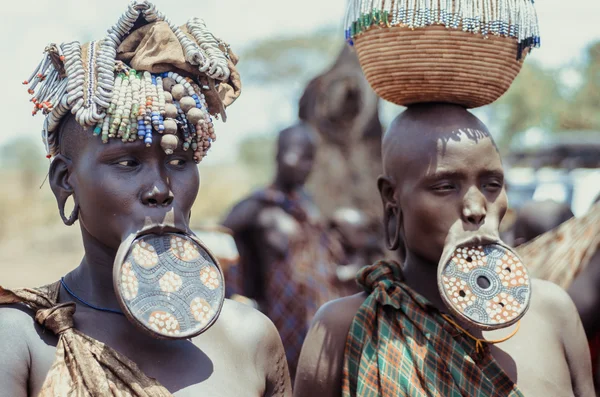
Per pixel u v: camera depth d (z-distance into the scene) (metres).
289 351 6.76
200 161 2.92
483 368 3.35
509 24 3.42
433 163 3.39
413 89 3.49
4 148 35.69
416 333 3.39
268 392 3.06
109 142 2.77
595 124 21.44
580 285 4.54
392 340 3.39
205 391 2.80
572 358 3.58
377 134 8.64
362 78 8.53
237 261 6.89
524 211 6.00
